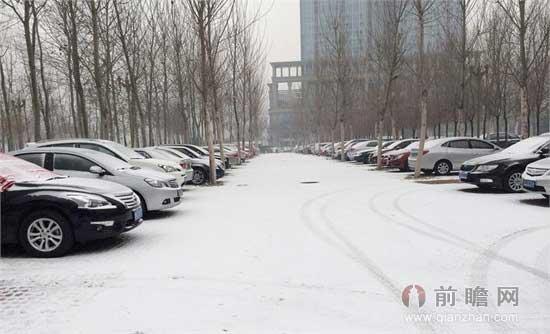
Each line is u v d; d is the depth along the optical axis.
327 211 9.49
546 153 11.16
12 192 6.19
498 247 6.13
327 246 6.40
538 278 4.89
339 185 14.78
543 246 6.11
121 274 5.27
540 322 3.84
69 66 19.77
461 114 19.41
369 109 36.88
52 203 6.10
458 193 11.69
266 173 21.27
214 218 8.91
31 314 4.12
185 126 24.62
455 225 7.66
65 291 4.72
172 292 4.62
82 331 3.74
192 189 14.63
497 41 21.59
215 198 12.12
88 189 6.43
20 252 6.40
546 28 17.25
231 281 4.94
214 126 24.56
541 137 11.80
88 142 10.70
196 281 4.96
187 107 30.86
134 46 19.09
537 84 21.52
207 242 6.80
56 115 38.34
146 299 4.44
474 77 23.83
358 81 33.06
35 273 5.37
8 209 6.12
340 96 33.03
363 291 4.57
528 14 17.05
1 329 3.81
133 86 19.81
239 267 5.46
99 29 17.58
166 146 18.23
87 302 4.39
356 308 4.15
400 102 31.67
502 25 20.47
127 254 6.18
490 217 8.22
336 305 4.22
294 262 5.63
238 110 36.97
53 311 4.19
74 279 5.11
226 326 3.79
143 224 8.36
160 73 25.67
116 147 11.22
